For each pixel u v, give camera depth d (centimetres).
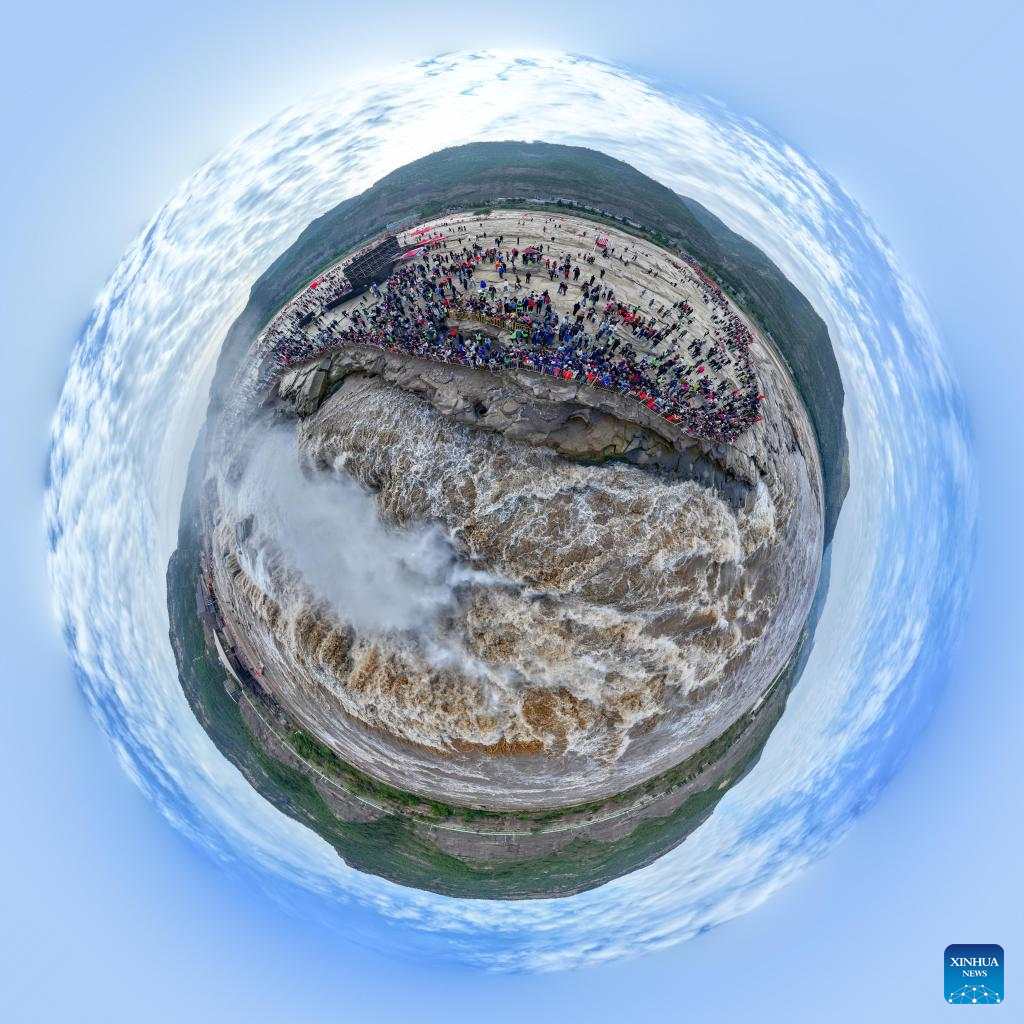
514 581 3022
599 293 3775
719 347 3766
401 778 3597
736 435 3456
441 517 3098
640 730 3231
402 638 3209
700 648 3219
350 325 3834
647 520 3072
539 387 3212
